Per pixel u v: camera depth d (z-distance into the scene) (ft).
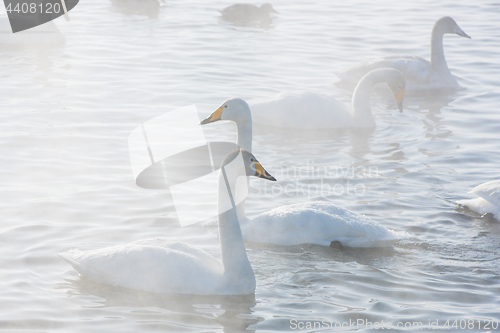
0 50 81.10
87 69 73.10
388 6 115.85
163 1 114.62
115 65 74.90
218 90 66.85
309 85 71.77
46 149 50.16
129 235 37.47
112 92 64.85
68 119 56.85
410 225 40.24
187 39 88.58
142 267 31.73
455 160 52.03
